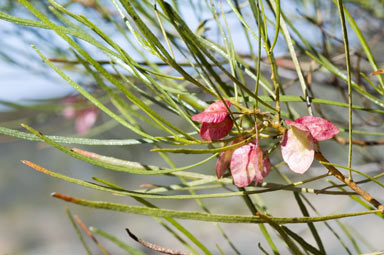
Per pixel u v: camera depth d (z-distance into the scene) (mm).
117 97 277
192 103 300
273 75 265
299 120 272
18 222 2076
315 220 247
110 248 1483
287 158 268
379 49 424
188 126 452
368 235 1210
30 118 468
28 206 2193
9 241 1961
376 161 435
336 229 1145
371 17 419
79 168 2035
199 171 1220
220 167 279
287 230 277
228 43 297
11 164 2244
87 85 408
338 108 447
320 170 428
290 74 398
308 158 266
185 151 252
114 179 1991
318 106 356
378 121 401
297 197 286
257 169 270
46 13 373
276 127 272
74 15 256
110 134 576
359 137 439
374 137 435
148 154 709
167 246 1491
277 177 880
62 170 2057
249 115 278
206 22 337
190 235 272
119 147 684
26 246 1940
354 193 264
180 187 289
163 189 288
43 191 2213
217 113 271
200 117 270
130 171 254
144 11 310
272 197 1626
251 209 291
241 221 244
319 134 267
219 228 317
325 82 428
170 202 1766
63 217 2094
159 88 270
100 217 1991
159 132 719
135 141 265
